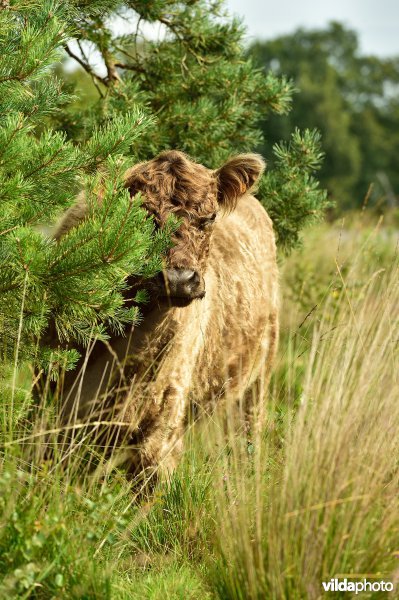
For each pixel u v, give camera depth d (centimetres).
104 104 1566
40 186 1009
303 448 909
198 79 1667
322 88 15125
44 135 1031
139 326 1144
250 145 1730
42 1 1041
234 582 887
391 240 2328
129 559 1023
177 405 1224
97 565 905
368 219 2288
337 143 14638
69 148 1004
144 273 1049
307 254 2356
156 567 1019
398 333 1115
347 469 875
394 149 17412
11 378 1131
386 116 18900
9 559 855
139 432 1185
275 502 894
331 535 861
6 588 808
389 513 901
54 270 977
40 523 866
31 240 955
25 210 1016
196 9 1653
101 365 1147
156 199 1141
